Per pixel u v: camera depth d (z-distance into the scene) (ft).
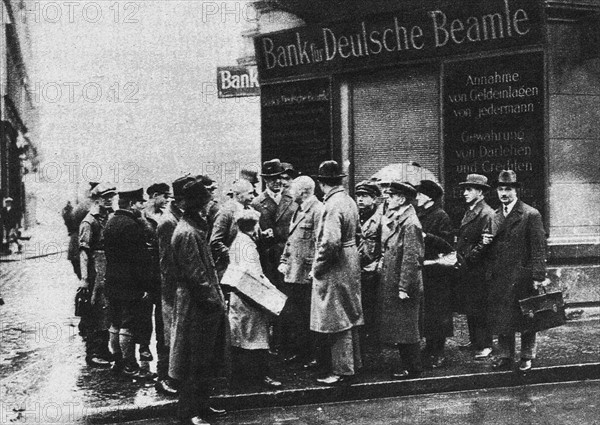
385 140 36.73
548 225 31.78
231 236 22.58
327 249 20.53
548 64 32.01
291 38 37.63
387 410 19.69
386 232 21.83
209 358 18.22
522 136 32.17
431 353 23.38
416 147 35.83
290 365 23.70
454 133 33.71
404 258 21.03
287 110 39.04
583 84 32.68
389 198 21.89
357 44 35.86
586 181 32.73
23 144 87.86
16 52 80.89
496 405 20.06
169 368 18.33
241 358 21.57
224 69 45.50
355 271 21.13
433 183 24.11
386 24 34.65
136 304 22.02
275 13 41.75
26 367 23.63
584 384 22.41
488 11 31.83
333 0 35.24
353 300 20.98
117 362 22.31
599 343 26.07
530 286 22.07
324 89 37.73
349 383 20.81
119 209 21.88
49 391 20.48
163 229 20.25
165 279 20.21
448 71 33.71
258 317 20.90
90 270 23.89
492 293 22.44
